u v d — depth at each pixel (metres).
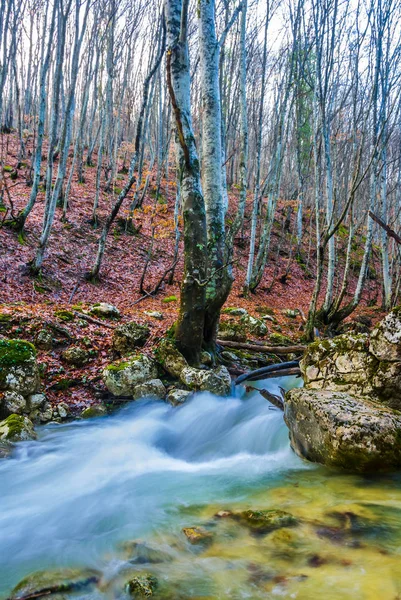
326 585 2.57
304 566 2.82
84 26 12.47
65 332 8.45
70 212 17.56
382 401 5.34
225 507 3.97
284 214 25.84
